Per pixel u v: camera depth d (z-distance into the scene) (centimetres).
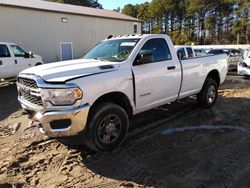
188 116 599
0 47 1078
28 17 1741
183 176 349
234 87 991
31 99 404
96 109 400
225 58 710
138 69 458
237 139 469
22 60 1165
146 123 552
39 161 404
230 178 342
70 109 367
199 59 608
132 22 2559
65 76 382
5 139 505
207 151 421
